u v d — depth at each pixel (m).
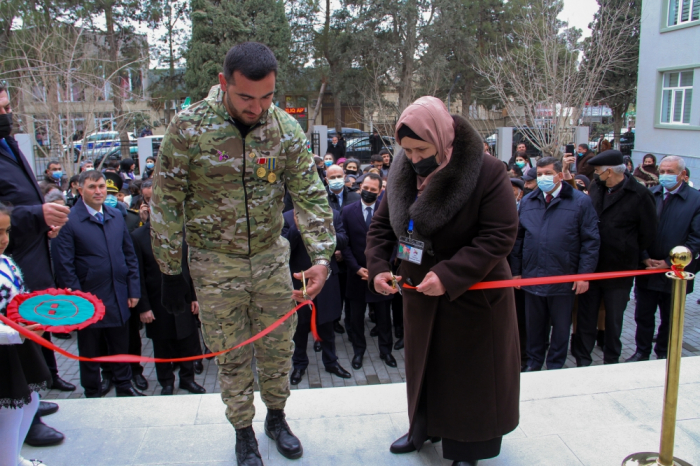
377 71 21.45
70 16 18.23
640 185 4.37
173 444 2.58
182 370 4.38
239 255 2.20
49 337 4.54
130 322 4.49
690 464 2.38
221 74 1.89
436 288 2.05
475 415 2.21
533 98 12.86
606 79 21.17
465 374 2.21
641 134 16.69
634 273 2.70
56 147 11.25
